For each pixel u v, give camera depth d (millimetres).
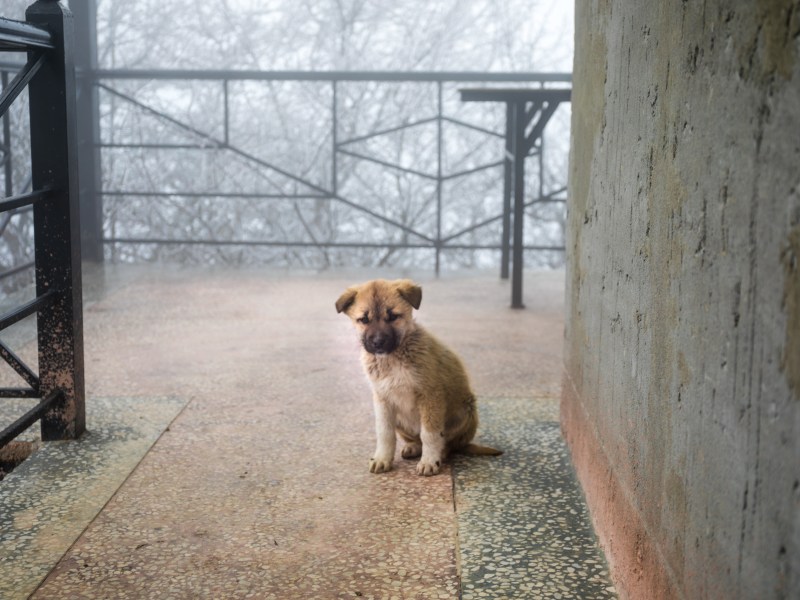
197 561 2875
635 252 2508
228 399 4656
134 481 3543
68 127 3836
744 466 1579
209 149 8883
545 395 4758
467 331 6273
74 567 2836
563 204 10070
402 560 2871
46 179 3840
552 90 6715
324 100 9984
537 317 6754
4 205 3359
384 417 3697
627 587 2539
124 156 9586
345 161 9906
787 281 1382
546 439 4043
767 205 1464
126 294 7531
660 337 2205
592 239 3297
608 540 2842
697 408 1878
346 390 4836
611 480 2824
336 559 2883
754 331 1530
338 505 3314
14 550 2943
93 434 4074
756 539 1518
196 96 10078
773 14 1436
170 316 6723
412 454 3852
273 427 4215
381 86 9938
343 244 8844
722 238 1709
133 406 4512
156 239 9180
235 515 3227
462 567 2816
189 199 9539
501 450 3898
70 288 3895
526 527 3111
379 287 3648
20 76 3598
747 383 1564
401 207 9883
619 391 2723
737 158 1619
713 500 1763
